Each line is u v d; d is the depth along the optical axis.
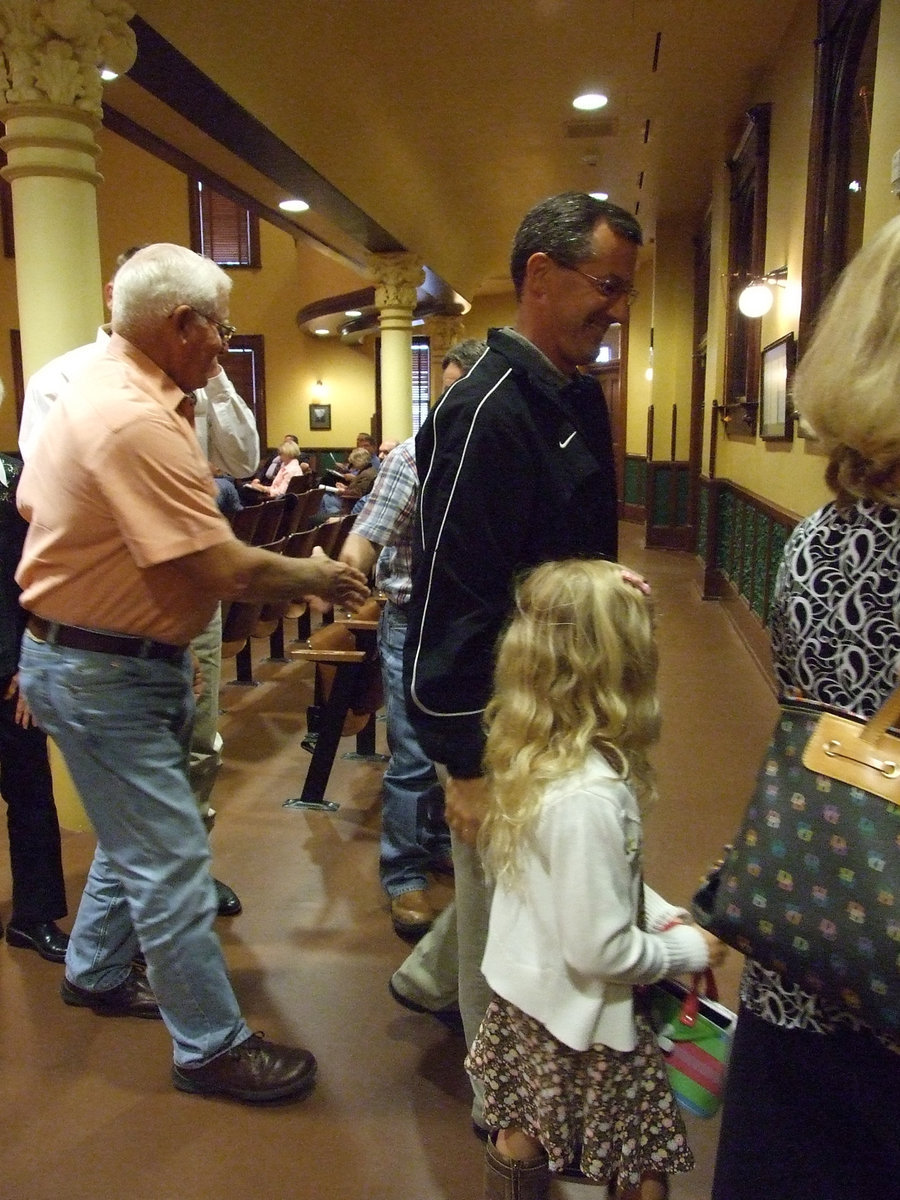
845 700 0.85
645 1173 1.25
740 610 6.29
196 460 1.64
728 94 6.12
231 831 3.08
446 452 1.30
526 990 1.21
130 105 5.29
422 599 1.32
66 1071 1.91
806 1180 0.89
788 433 4.70
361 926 2.49
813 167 3.98
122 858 1.75
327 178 5.89
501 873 1.23
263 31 4.52
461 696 1.30
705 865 2.86
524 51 5.33
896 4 2.71
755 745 4.00
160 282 1.66
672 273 10.32
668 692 4.83
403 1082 1.88
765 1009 0.93
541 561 1.36
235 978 2.24
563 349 1.38
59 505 1.63
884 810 0.78
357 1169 1.65
